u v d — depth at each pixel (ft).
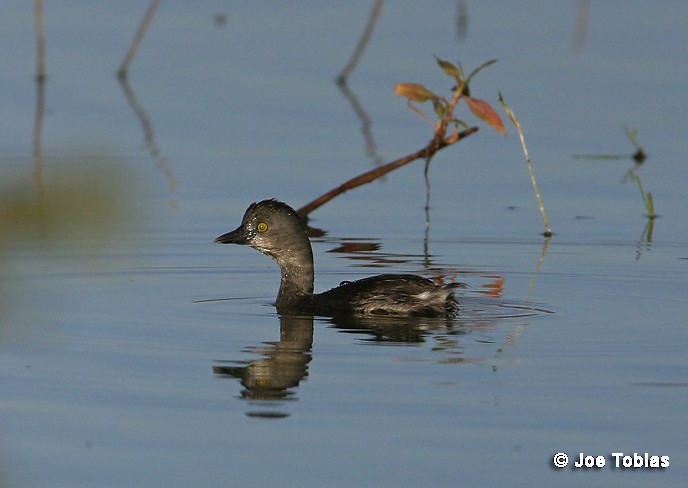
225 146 66.33
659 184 60.23
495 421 32.04
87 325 40.78
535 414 32.50
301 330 40.45
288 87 79.41
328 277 47.32
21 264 48.08
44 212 25.98
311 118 72.64
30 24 93.30
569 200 58.18
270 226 44.34
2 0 98.73
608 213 56.29
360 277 47.29
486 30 90.84
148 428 31.71
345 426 31.71
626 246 51.44
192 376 35.50
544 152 65.46
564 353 37.60
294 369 36.09
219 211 55.52
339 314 42.60
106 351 37.81
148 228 53.11
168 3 99.25
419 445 30.60
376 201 58.44
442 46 86.38
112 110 73.46
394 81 79.56
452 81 77.71
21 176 26.21
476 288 45.60
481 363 36.60
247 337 39.55
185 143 66.69
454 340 39.14
